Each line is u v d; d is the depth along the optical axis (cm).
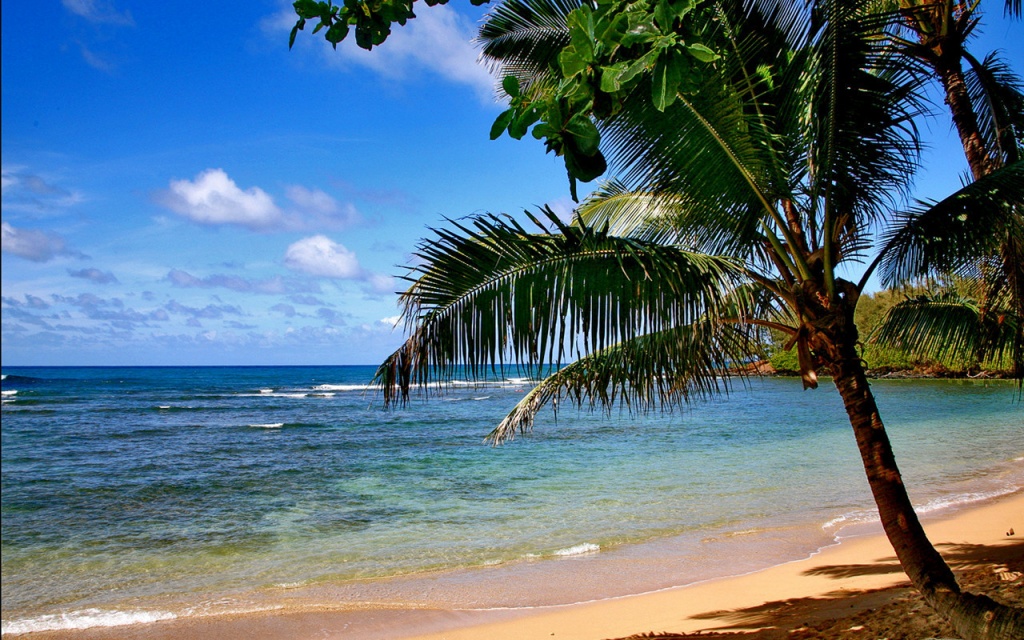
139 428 3127
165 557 1028
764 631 596
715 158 467
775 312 548
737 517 1198
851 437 2380
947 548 872
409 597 817
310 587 866
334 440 2606
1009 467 1650
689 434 2580
